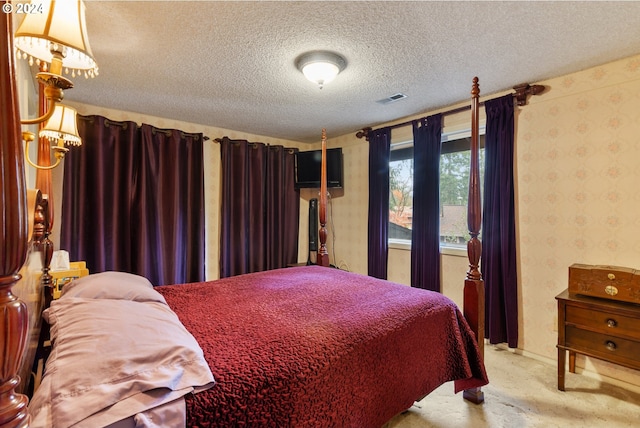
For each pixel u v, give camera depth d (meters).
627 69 2.09
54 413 0.66
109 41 1.89
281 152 4.44
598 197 2.21
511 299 2.60
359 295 1.86
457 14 1.63
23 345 0.49
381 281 2.22
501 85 2.57
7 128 0.45
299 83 2.53
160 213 3.43
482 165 2.93
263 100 2.93
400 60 2.14
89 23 1.70
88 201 3.05
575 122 2.31
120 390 0.75
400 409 1.43
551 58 2.11
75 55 1.08
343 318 1.47
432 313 1.68
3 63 0.45
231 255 4.00
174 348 0.93
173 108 3.19
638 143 2.04
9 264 0.46
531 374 2.27
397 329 1.47
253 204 4.20
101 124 3.06
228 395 0.91
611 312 1.88
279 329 1.34
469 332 1.81
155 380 0.80
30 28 0.86
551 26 1.73
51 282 1.88
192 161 3.67
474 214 1.88
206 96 2.83
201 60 2.14
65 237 2.92
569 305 2.03
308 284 2.12
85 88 2.65
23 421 0.49
